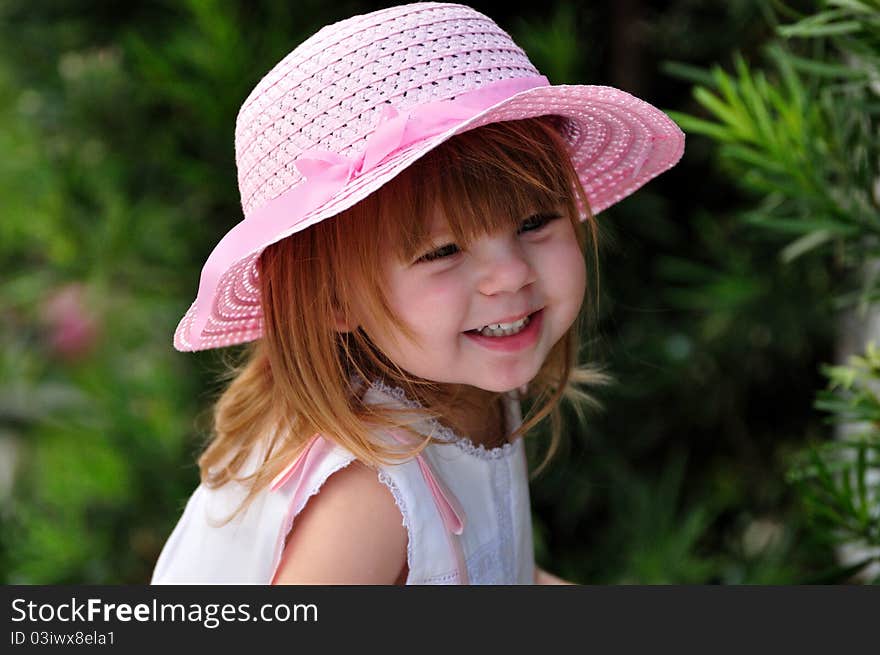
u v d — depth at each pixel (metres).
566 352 2.59
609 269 3.71
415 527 2.08
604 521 3.96
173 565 2.44
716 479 3.90
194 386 4.02
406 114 1.89
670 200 3.87
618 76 3.79
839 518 2.36
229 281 2.13
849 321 3.47
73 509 4.16
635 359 3.64
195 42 3.63
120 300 4.23
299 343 2.11
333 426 2.08
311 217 1.87
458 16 2.08
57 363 4.89
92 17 4.04
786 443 3.84
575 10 3.82
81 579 4.08
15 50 4.21
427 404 2.26
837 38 2.34
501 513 2.41
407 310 1.98
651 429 3.80
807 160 2.46
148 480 4.02
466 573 2.19
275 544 2.12
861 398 2.39
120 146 3.98
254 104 2.14
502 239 1.97
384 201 1.93
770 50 2.57
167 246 4.03
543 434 3.61
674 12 3.79
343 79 1.99
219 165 3.77
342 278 2.02
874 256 2.48
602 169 2.46
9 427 5.06
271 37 3.61
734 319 3.57
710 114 3.68
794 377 3.80
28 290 4.52
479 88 1.97
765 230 3.42
